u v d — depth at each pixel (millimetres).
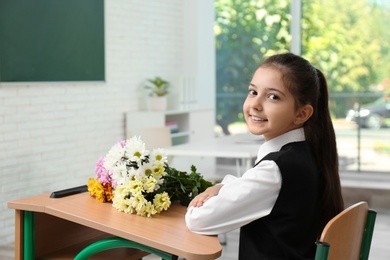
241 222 1745
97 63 5336
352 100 6227
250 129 1825
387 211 5527
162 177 2131
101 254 2271
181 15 6547
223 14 6812
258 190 1711
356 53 6188
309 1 6398
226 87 6863
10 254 4152
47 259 2197
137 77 5910
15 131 4512
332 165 1853
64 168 5023
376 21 6094
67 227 2334
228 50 6832
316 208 1799
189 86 6199
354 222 1728
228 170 6707
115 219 1929
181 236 1777
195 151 4238
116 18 5582
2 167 4406
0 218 4406
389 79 6074
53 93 4871
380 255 4207
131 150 2094
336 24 6273
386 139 6109
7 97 4426
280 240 1716
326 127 1860
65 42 4945
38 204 2078
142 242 1759
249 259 1763
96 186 2154
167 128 4812
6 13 4375
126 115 5750
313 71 1822
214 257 1636
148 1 6004
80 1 5082
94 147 5375
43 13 4703
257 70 1822
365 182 6012
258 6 6680
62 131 4988
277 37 6602
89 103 5289
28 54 4582
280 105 1763
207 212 1761
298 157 1758
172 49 6410
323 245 1532
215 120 6922
